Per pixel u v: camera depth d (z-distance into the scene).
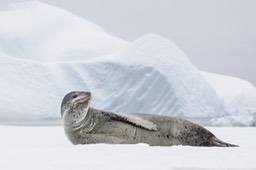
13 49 188.38
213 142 21.92
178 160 13.91
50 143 23.88
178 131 22.05
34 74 150.62
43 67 152.62
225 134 32.16
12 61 151.38
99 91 147.50
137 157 14.77
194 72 144.25
